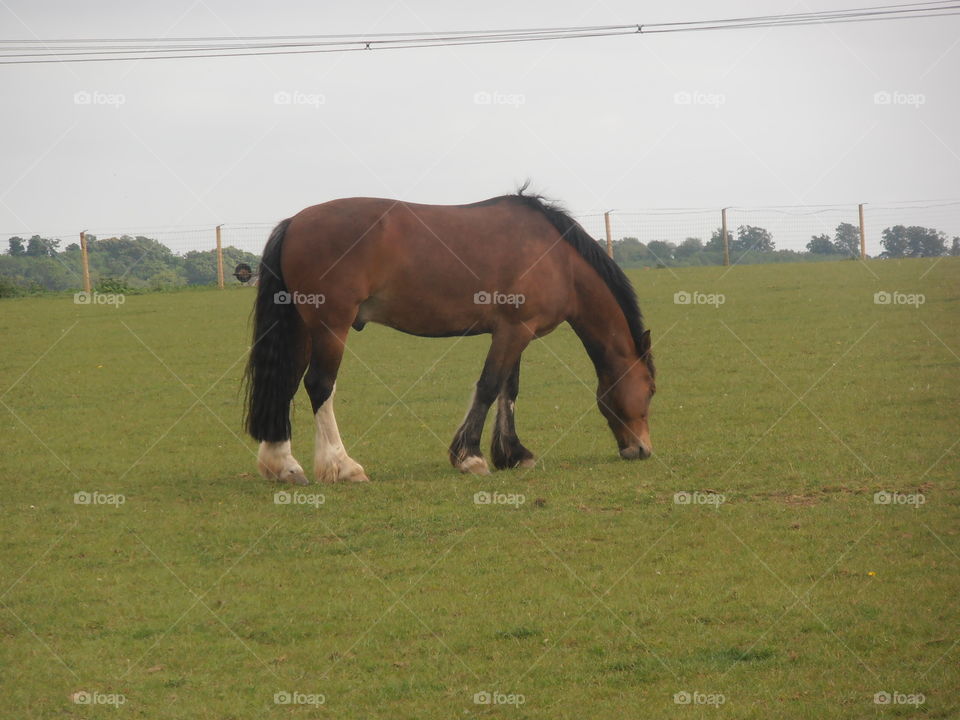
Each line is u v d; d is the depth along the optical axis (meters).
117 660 7.17
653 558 8.73
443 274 11.22
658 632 7.37
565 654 7.10
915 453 11.80
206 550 9.30
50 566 8.93
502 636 7.40
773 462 11.72
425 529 9.66
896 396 15.04
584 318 12.05
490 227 11.48
